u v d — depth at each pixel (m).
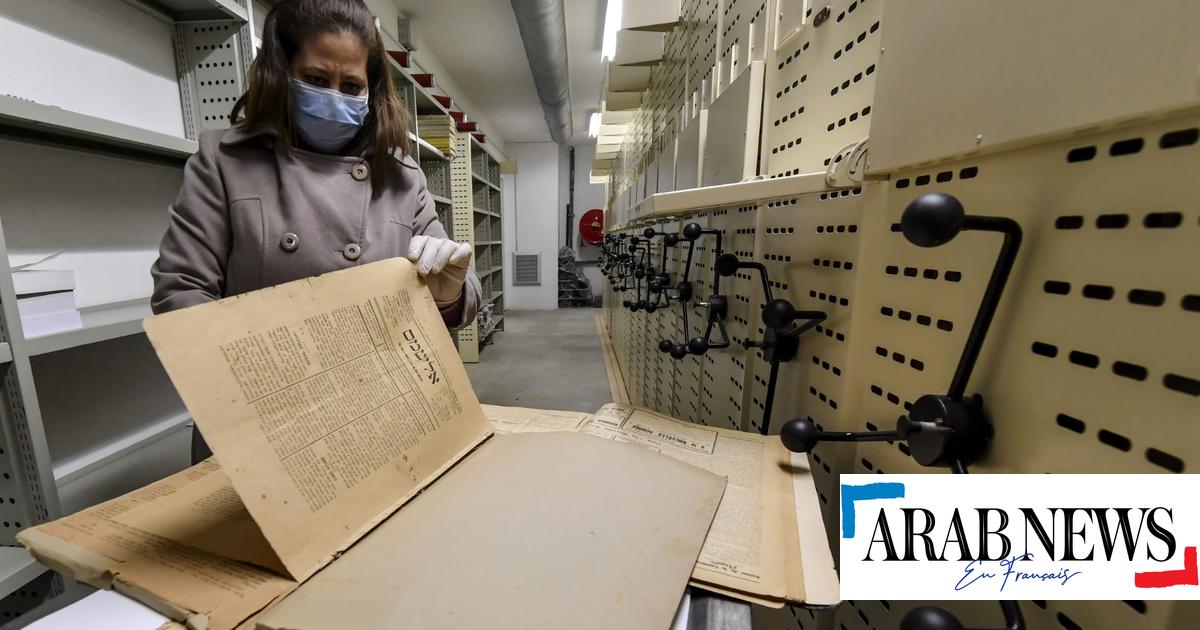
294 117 0.80
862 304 0.56
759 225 0.89
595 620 0.32
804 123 0.74
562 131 5.49
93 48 1.14
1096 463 0.30
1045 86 0.30
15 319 0.79
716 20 1.18
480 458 0.54
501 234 5.68
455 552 0.38
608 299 5.28
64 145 1.11
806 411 0.72
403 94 2.72
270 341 0.39
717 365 1.16
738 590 0.38
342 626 0.31
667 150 1.90
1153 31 0.24
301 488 0.38
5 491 0.84
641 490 0.48
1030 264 0.34
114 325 0.98
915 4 0.43
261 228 0.77
